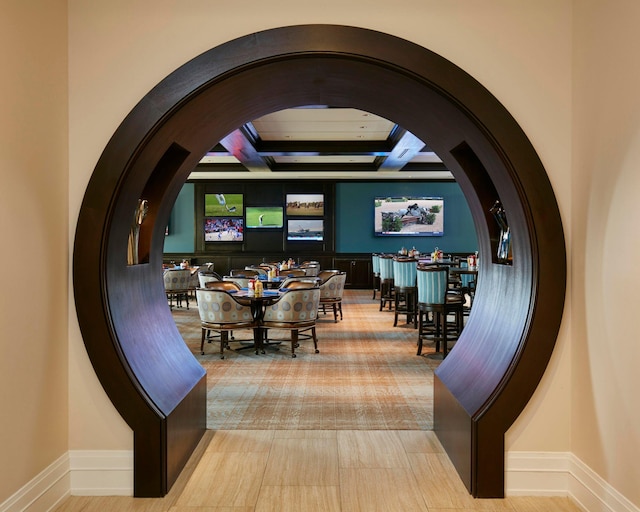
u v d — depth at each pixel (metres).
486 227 3.61
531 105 2.95
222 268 13.70
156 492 2.85
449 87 2.93
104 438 2.94
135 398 2.84
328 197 13.62
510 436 2.93
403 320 8.94
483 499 2.85
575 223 2.88
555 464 2.94
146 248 3.56
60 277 2.85
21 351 2.48
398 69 2.93
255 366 5.84
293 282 7.14
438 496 2.86
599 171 2.63
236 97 3.28
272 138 8.81
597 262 2.65
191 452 3.39
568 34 2.94
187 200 13.67
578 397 2.85
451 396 3.31
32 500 2.56
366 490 2.91
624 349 2.43
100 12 2.95
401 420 4.08
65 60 2.90
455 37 2.96
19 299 2.47
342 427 3.92
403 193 13.66
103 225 2.85
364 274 13.76
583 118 2.80
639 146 2.30
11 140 2.39
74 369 2.94
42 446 2.68
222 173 12.26
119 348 2.87
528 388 2.86
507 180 2.99
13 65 2.41
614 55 2.51
